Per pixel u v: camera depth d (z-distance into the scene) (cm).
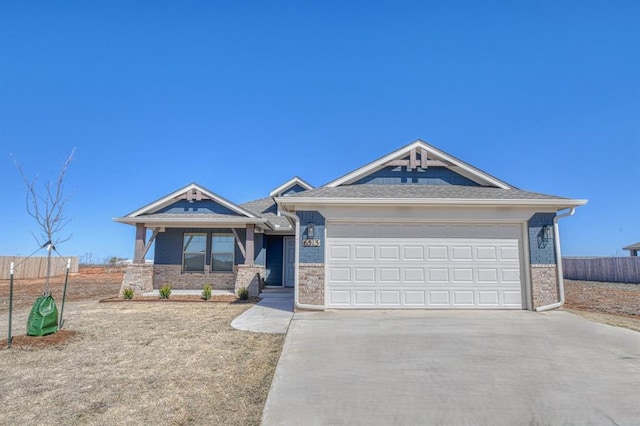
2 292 1870
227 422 406
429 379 518
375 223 1062
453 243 1057
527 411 425
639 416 412
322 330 790
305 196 1058
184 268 1797
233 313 1083
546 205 1043
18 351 677
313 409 432
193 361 616
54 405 450
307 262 1038
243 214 1655
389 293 1039
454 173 1257
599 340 708
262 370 571
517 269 1051
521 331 777
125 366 594
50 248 896
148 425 399
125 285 1608
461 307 1034
